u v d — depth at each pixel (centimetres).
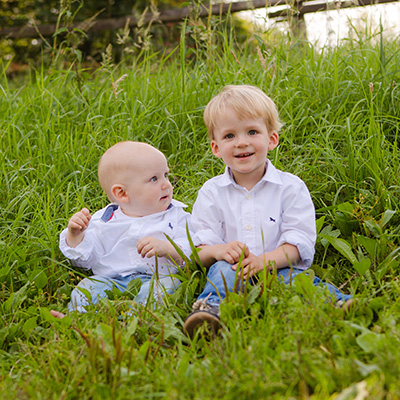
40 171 366
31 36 885
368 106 368
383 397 153
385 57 438
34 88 518
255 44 607
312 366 164
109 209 290
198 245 263
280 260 246
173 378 171
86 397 168
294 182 265
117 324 219
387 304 213
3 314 246
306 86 419
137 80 475
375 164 312
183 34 445
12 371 198
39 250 286
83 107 439
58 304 251
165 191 281
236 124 252
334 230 293
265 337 190
